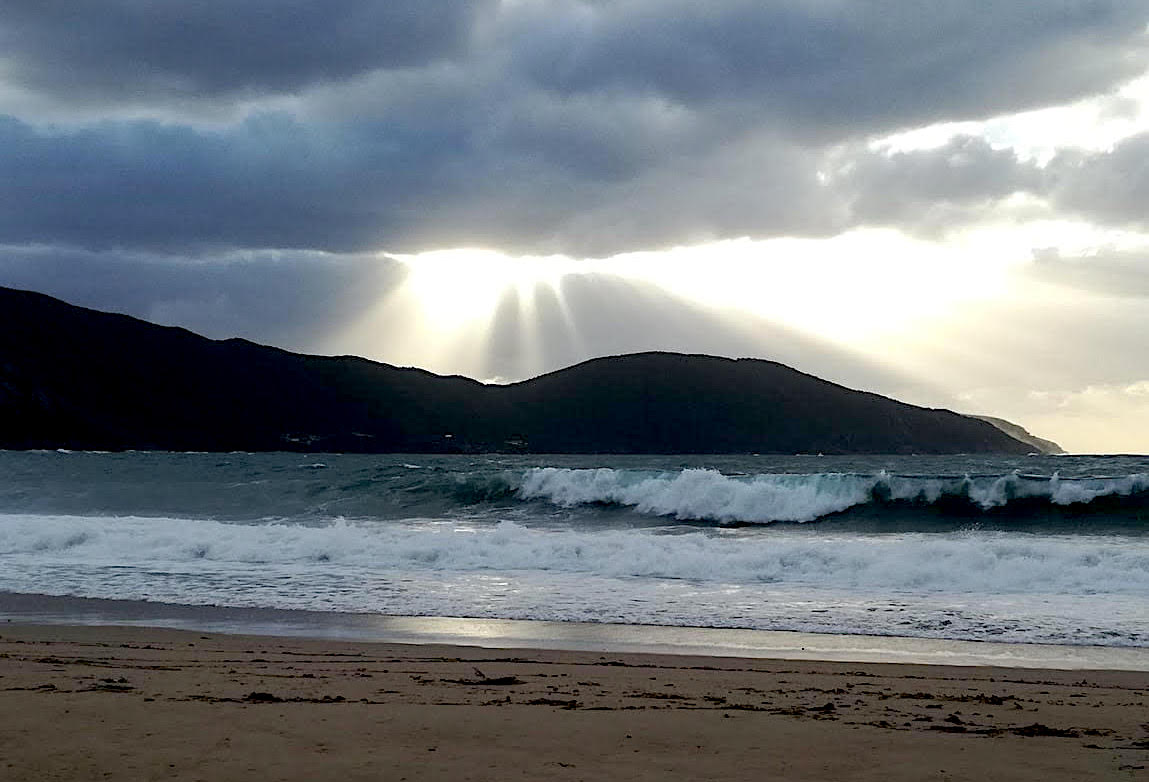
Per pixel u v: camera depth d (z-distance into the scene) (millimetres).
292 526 27500
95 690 8977
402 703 8680
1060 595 17156
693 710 8719
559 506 34594
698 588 18125
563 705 8797
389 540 23125
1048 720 8648
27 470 64625
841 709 8953
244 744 6941
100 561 21672
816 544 21766
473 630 14469
